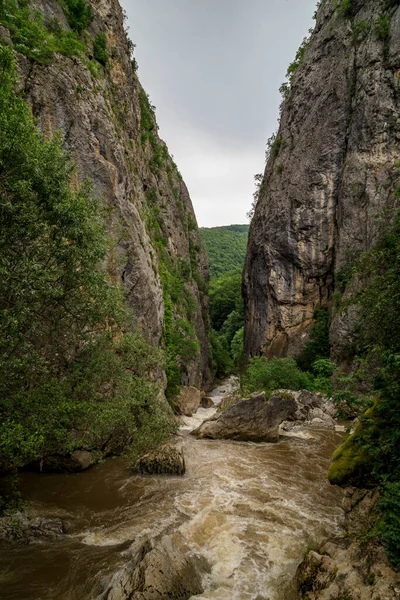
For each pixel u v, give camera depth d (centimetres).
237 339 6281
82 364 1001
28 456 898
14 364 716
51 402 831
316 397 2492
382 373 873
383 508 688
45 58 2042
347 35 4031
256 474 1402
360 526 823
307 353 3609
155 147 5178
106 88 2636
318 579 661
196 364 3947
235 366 5866
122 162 2430
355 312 2945
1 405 778
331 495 1207
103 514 1053
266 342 4084
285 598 688
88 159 2070
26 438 798
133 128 3638
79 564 796
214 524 996
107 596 641
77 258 839
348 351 2941
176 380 2984
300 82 4512
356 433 1016
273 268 4116
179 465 1384
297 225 3934
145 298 2341
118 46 3469
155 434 1290
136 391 1248
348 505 969
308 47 4681
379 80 3534
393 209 2880
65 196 820
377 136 3453
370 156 3462
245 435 1892
